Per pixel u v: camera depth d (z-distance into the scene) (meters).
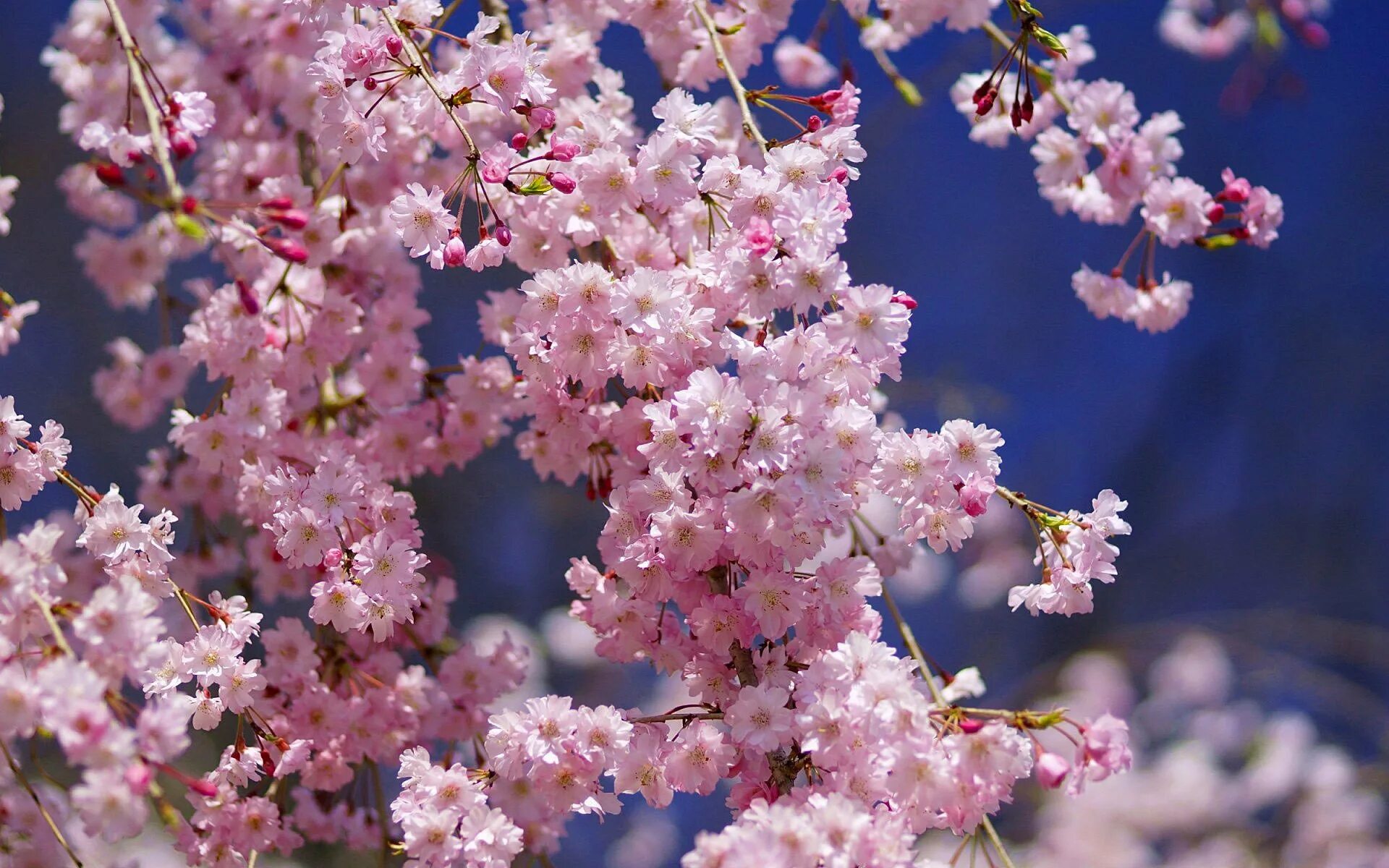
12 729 2.34
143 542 2.46
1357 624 5.35
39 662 2.39
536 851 2.58
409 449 2.63
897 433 2.44
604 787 2.51
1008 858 2.41
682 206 2.50
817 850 2.38
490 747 2.45
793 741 2.43
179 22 2.77
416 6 2.51
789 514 2.41
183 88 2.73
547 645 3.96
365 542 2.47
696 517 2.43
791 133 2.82
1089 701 4.17
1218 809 3.76
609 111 2.59
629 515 2.46
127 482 3.78
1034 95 2.67
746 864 2.37
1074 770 2.39
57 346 3.93
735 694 2.46
